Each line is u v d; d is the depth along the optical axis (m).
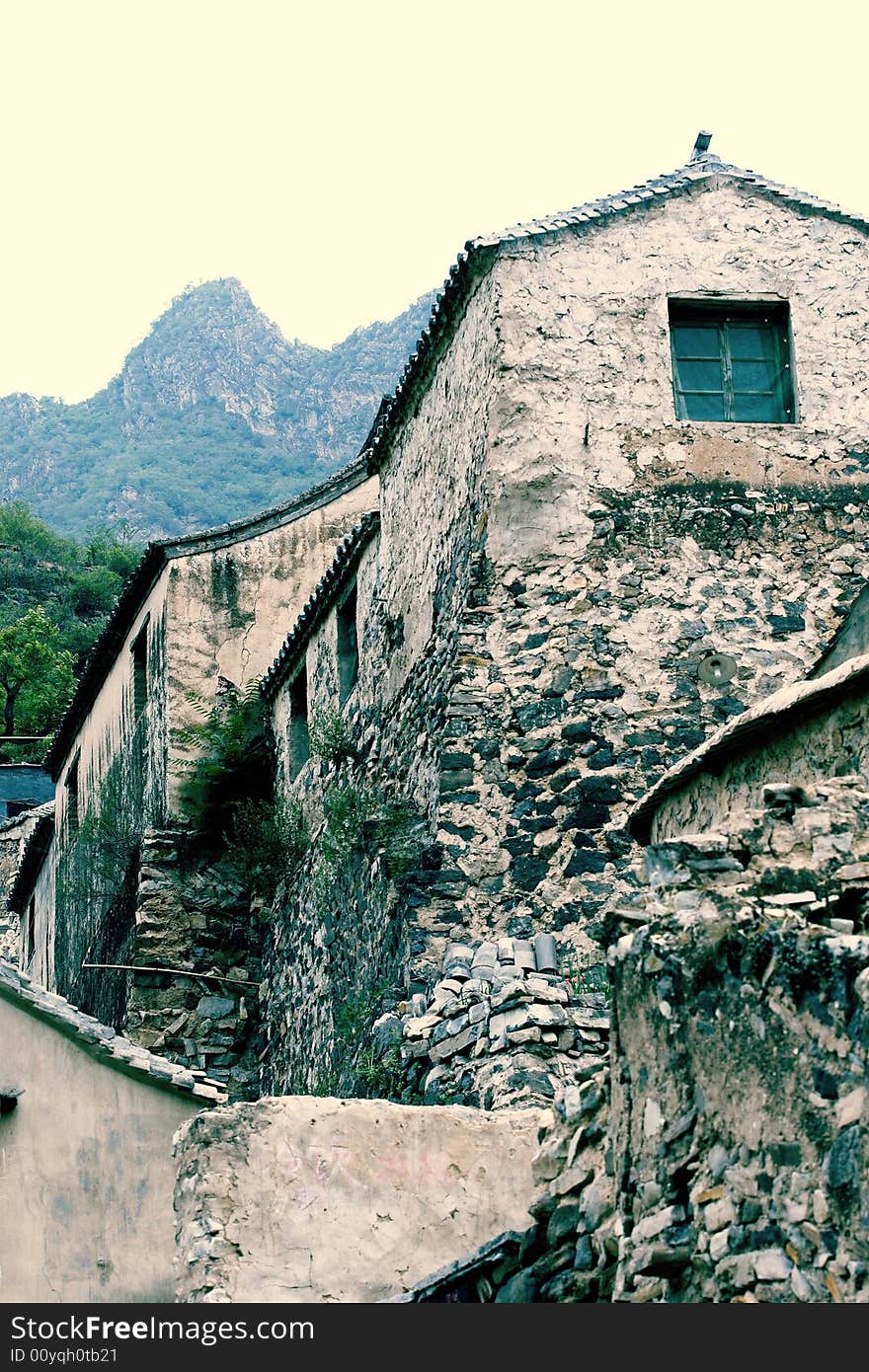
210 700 23.70
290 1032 19.95
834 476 16.88
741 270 17.41
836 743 10.09
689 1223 6.28
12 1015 11.76
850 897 6.87
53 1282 10.98
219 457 114.44
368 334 126.62
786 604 16.41
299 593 24.59
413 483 18.72
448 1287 7.67
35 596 55.72
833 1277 5.72
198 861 22.62
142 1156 11.47
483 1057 13.05
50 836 31.66
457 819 15.45
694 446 16.80
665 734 15.80
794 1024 6.06
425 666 17.06
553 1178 7.48
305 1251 8.57
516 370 16.77
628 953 6.86
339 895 18.48
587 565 16.30
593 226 17.39
